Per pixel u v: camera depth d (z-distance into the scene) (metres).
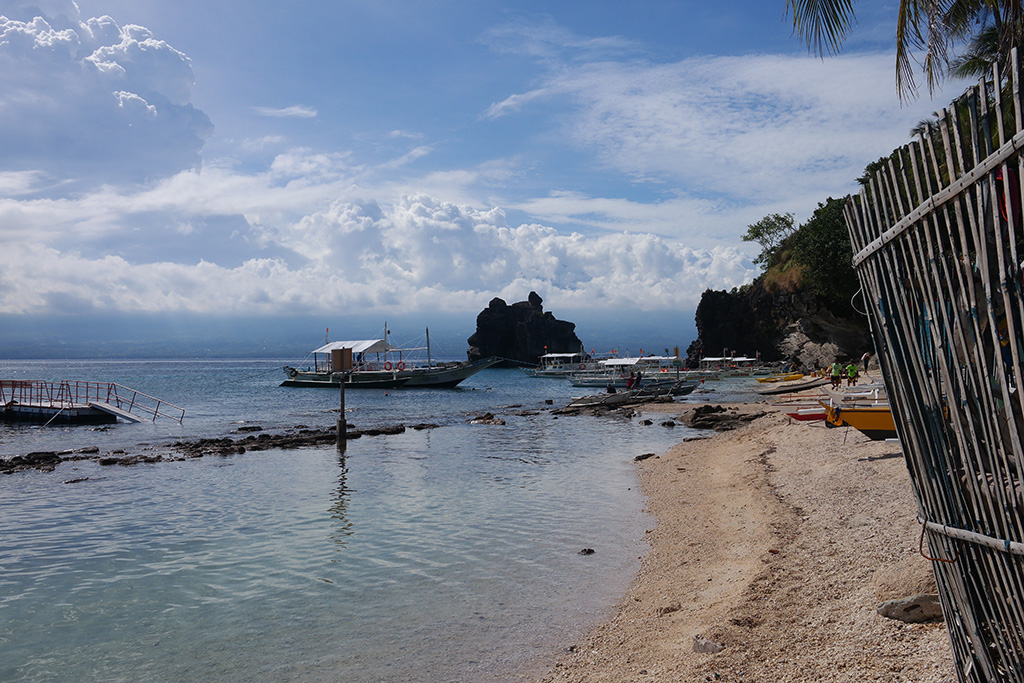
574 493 17.97
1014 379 2.74
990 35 13.86
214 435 34.03
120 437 33.12
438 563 11.92
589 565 11.61
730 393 61.38
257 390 76.69
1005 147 2.56
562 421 40.53
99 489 19.67
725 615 8.38
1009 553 3.08
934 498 3.78
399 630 9.02
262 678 7.76
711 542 12.41
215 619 9.57
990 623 3.47
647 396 53.03
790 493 15.15
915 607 6.98
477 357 158.25
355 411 49.22
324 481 20.55
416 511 16.09
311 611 9.79
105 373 151.12
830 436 21.77
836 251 63.38
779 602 8.54
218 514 16.22
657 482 19.30
